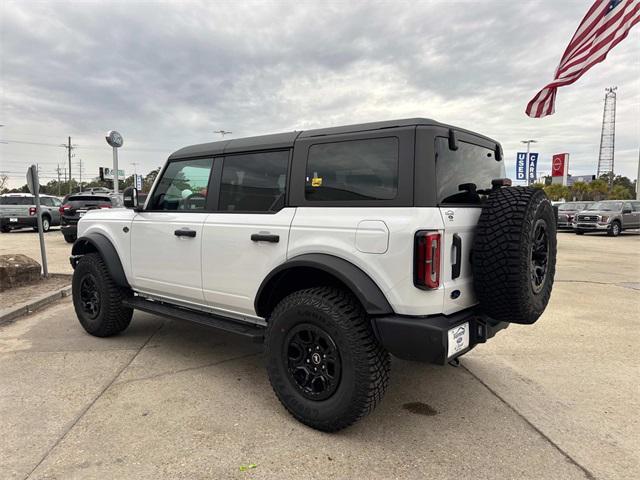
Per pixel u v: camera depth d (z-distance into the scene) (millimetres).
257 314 3318
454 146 2785
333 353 2740
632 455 2648
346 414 2703
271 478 2389
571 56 8250
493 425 2996
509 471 2475
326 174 2996
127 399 3293
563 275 9062
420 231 2516
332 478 2395
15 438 2752
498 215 2707
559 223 22578
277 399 3340
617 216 19375
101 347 4449
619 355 4367
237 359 4160
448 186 2807
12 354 4234
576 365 4109
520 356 4340
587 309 6188
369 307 2605
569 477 2428
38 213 7754
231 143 3654
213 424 2949
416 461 2561
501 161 3693
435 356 2512
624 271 9578
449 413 3166
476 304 2998
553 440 2809
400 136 2691
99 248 4461
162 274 4062
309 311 2799
